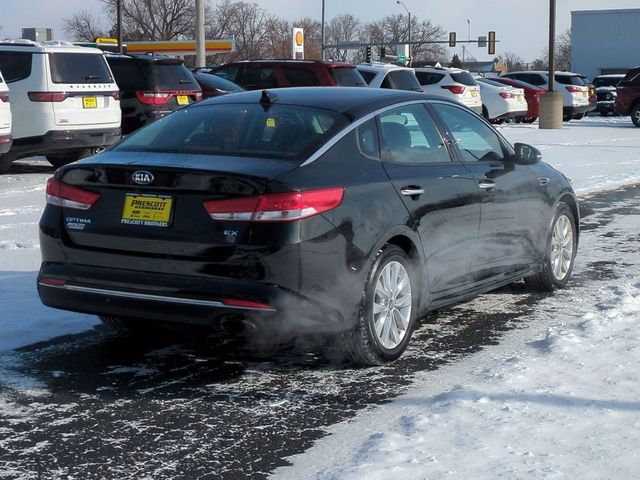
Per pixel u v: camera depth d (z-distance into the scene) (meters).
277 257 5.11
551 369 5.61
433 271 6.11
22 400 5.18
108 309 5.48
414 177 5.98
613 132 28.97
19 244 9.62
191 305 5.23
